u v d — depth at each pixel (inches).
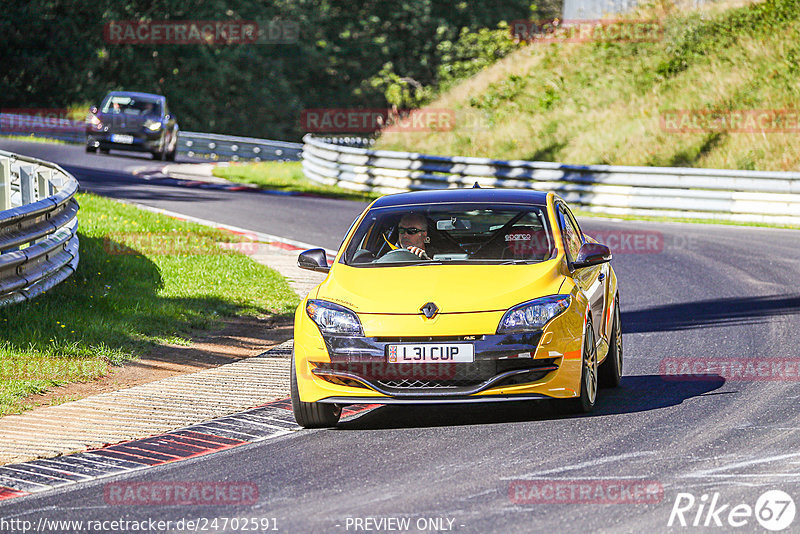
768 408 1063.6
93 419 1106.7
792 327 1585.9
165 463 939.3
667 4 5315.0
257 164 5221.5
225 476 888.3
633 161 4264.3
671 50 4963.1
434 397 1004.6
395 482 844.6
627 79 4901.6
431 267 1103.6
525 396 1005.2
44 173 2378.2
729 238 2861.7
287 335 1636.3
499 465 880.3
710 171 3420.3
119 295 1753.2
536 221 1178.6
